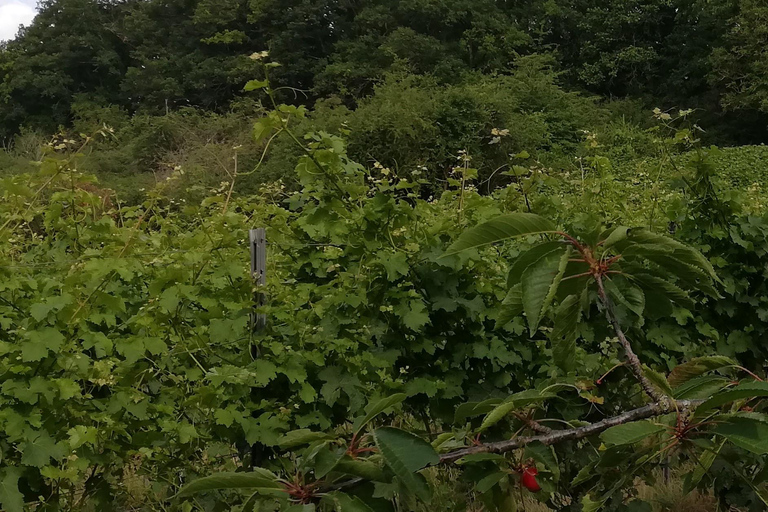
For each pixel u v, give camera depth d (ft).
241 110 93.40
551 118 85.87
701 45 110.32
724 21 104.99
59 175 11.73
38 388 7.91
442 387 10.44
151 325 9.47
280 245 11.00
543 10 127.03
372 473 4.14
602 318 10.56
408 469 3.99
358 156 65.51
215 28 131.95
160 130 85.71
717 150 13.87
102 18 142.92
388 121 65.67
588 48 119.55
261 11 128.47
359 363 9.80
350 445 4.30
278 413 9.36
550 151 78.64
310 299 10.71
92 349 9.74
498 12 124.88
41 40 139.74
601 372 10.08
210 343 9.52
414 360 10.79
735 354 13.26
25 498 8.21
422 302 10.34
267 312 9.53
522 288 4.51
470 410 5.07
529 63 97.60
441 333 10.85
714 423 4.39
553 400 9.87
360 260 10.66
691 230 13.85
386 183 11.05
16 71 136.05
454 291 10.63
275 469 9.06
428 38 114.83
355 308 10.31
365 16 122.52
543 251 4.57
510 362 10.57
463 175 12.20
